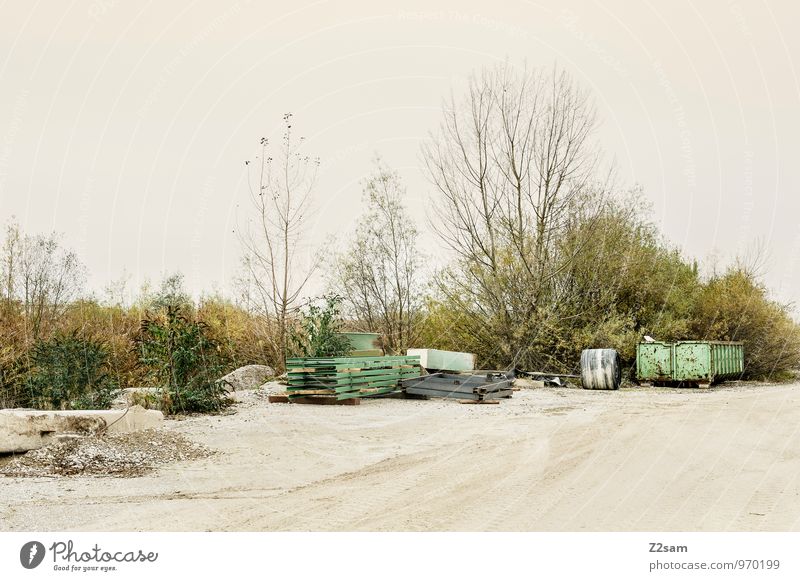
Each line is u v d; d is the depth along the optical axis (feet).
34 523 26.45
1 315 67.62
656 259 100.01
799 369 110.73
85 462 35.76
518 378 87.66
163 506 29.07
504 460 38.17
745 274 104.83
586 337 90.74
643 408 61.16
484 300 93.66
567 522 26.73
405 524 26.53
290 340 78.33
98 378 50.06
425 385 68.39
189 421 48.96
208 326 64.90
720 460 37.58
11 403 49.01
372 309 90.58
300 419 52.16
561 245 96.32
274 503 29.63
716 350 87.81
